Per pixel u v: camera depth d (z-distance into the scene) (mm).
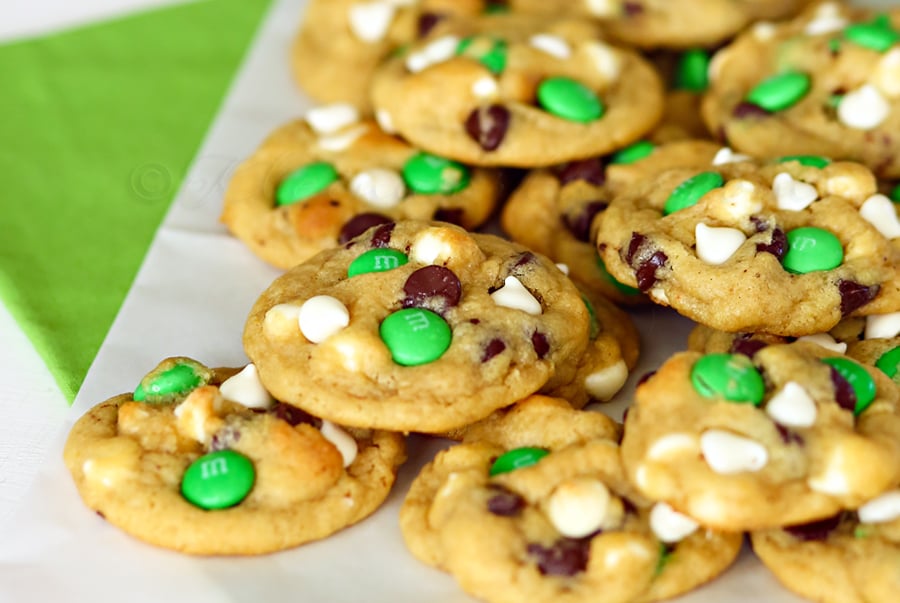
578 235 489
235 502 420
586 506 407
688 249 447
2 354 474
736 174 465
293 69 556
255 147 528
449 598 413
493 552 405
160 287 482
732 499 400
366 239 456
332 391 425
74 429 437
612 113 496
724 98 511
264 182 499
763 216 448
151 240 505
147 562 419
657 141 509
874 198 454
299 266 455
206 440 427
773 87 498
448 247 443
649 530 411
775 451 405
